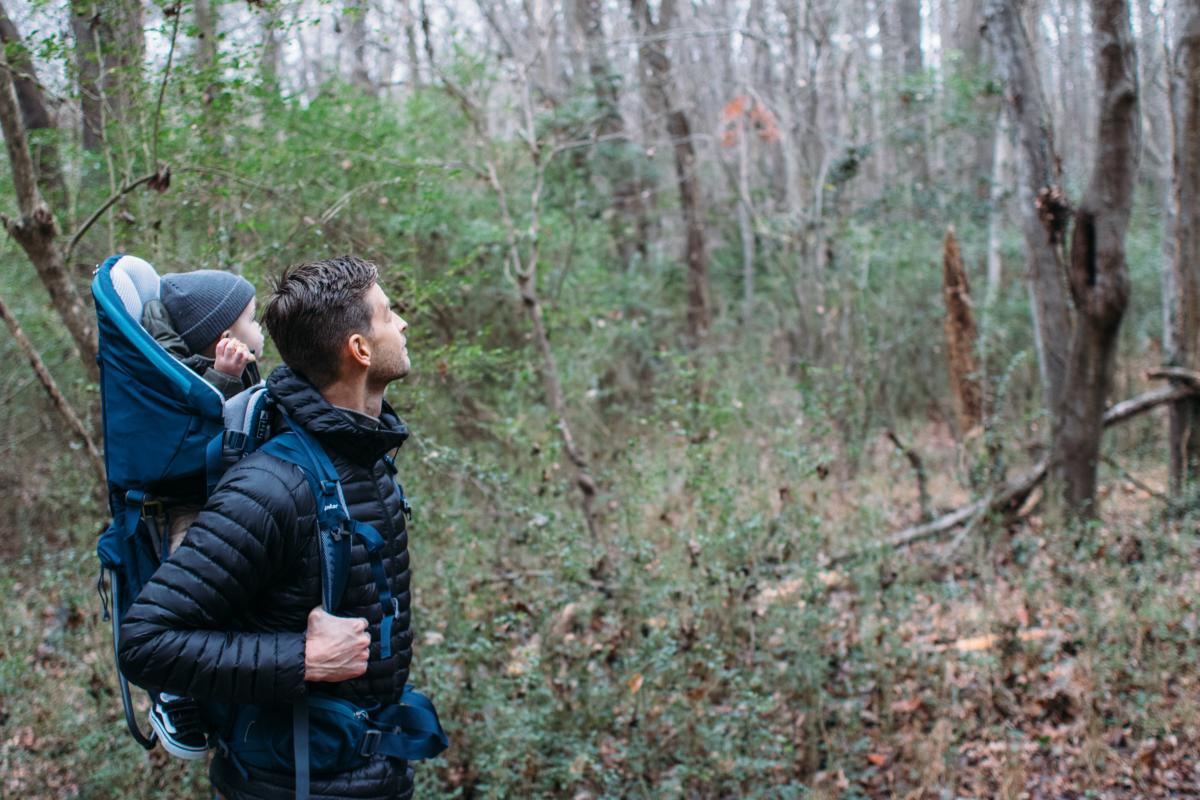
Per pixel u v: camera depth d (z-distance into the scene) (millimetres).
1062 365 7355
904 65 17172
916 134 13969
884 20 17375
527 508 5328
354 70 9781
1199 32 7074
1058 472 6879
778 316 12906
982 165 17000
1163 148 13367
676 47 16094
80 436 4215
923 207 14141
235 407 1825
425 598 4598
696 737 3992
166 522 1855
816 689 4254
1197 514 6250
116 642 1834
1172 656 4508
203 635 1655
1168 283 7344
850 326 10570
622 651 4547
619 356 10820
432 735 1884
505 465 7215
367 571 1811
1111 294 6504
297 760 1753
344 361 1810
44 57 3752
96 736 3637
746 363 10703
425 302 5883
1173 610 4844
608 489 6922
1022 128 7266
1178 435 7312
